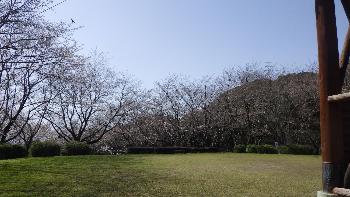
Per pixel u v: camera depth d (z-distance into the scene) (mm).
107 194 6820
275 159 15195
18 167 10039
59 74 12812
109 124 24312
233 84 28219
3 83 13031
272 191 7465
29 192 6734
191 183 8258
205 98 26141
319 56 3797
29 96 17969
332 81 3707
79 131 23328
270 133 25156
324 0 3807
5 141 17844
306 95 25078
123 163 12188
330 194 3557
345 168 3629
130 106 24656
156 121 25438
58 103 21750
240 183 8406
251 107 25734
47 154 15484
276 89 25938
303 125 24438
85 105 23141
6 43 9273
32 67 10102
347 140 3680
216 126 25391
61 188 7223
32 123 21984
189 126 25531
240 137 25609
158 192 7145
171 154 18109
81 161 12336
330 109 3664
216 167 11648
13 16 9391
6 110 16453
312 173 10609
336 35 3781
